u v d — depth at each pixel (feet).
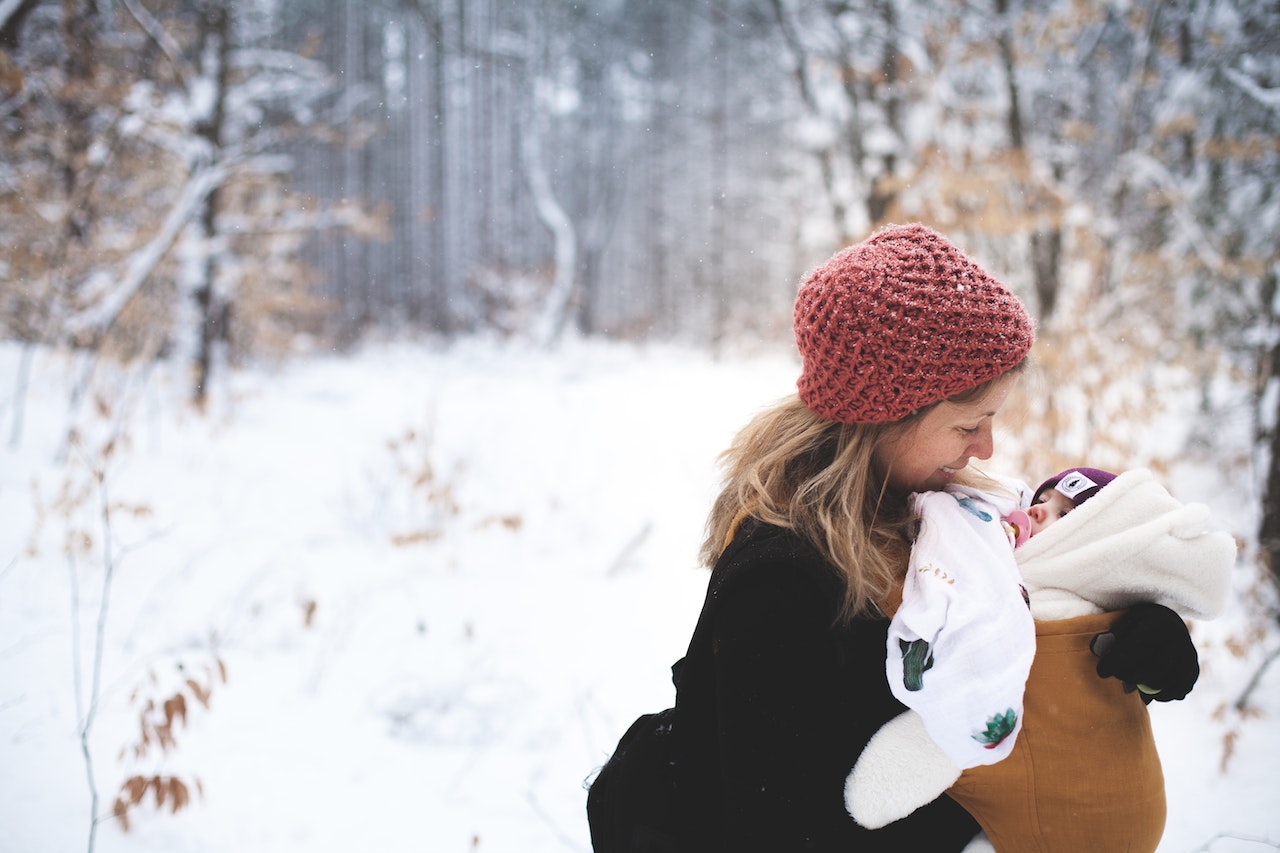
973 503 3.95
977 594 3.47
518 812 9.06
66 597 13.38
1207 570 3.72
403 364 60.29
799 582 3.59
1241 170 20.83
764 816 3.48
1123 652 3.59
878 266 3.71
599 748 10.28
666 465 24.57
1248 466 17.85
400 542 16.52
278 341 45.73
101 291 25.04
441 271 87.71
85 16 25.13
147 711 8.25
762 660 3.53
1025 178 20.72
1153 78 22.34
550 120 87.35
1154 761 3.80
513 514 19.72
